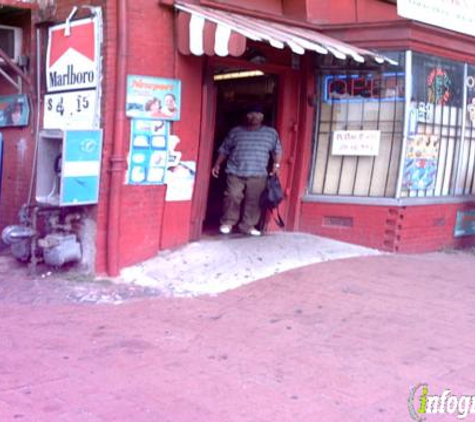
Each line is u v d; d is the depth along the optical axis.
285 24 9.20
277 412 4.63
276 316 6.71
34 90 8.82
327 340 6.07
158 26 8.07
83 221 8.00
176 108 8.38
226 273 8.06
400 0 8.84
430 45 9.51
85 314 6.72
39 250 8.17
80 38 8.05
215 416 4.55
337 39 9.52
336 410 4.69
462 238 10.88
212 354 5.70
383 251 9.50
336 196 9.79
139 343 5.91
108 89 7.76
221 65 8.92
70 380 5.08
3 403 4.66
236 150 9.58
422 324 6.54
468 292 7.70
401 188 9.48
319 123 9.91
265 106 10.16
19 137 9.24
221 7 8.57
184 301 7.19
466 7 9.85
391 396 4.95
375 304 7.11
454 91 10.16
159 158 8.28
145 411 4.59
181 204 8.71
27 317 6.60
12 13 9.09
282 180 9.99
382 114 9.48
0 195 9.49
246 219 9.77
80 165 7.61
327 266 8.41
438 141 9.99
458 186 10.61
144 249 8.29
